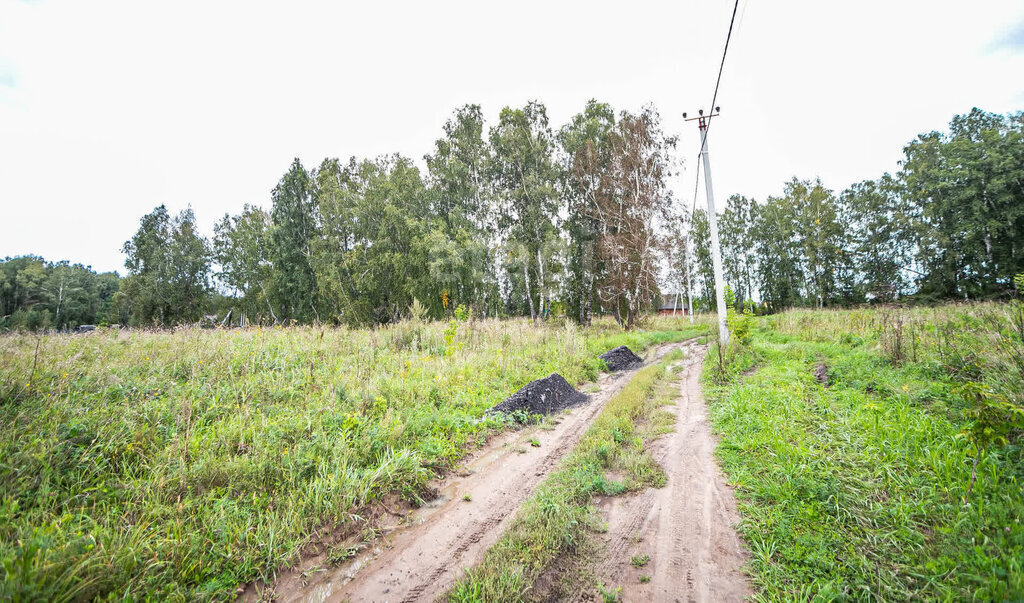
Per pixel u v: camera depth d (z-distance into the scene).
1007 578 2.31
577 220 29.50
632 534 3.56
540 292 28.48
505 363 10.44
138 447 4.39
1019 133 25.83
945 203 29.14
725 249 48.88
